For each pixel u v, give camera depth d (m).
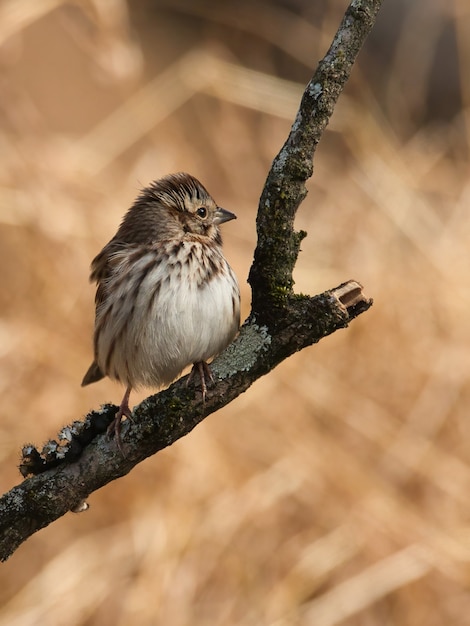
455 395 12.27
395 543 11.35
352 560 11.23
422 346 12.46
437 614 11.09
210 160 15.58
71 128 17.67
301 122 5.80
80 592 10.86
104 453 5.79
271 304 5.86
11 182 12.62
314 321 5.84
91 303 12.34
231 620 10.77
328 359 12.37
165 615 10.72
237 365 5.88
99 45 14.59
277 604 10.89
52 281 12.27
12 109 13.67
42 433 11.47
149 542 11.00
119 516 11.27
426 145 15.94
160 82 15.46
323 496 11.48
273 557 11.15
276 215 5.84
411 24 18.64
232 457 11.57
